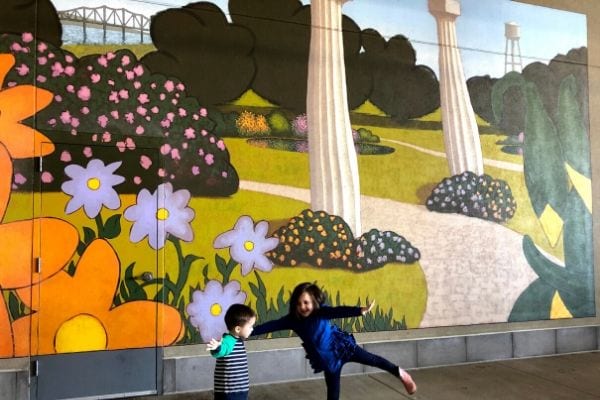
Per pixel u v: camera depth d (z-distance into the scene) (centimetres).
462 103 767
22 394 550
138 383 592
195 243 624
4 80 570
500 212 774
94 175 592
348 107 705
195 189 629
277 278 654
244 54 663
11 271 557
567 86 835
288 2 688
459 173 755
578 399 584
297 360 654
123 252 596
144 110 617
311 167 681
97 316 582
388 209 712
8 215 560
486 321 752
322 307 511
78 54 597
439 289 730
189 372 609
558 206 810
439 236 736
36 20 585
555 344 786
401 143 728
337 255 682
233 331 461
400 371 505
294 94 682
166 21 633
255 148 658
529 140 802
